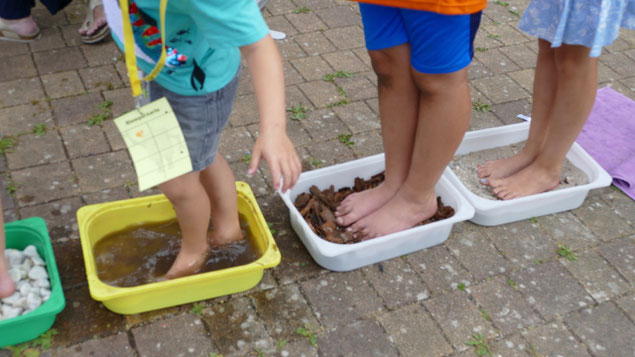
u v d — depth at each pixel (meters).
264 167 2.63
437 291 2.18
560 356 2.00
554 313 2.14
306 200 2.38
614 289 2.25
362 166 2.49
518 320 2.10
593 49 2.02
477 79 3.35
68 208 2.35
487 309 2.13
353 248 2.06
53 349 1.87
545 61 2.35
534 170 2.51
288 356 1.93
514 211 2.44
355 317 2.06
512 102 3.21
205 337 1.95
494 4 4.06
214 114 1.71
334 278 2.19
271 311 2.05
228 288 2.05
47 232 2.02
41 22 3.40
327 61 3.37
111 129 2.75
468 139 2.71
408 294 2.16
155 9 1.46
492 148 2.78
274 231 2.34
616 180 2.74
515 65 3.49
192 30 1.53
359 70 3.32
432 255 2.31
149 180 1.53
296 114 2.95
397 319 2.07
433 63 1.87
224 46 1.42
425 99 1.99
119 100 2.93
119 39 1.59
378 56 2.03
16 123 2.73
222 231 2.15
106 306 1.96
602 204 2.62
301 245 2.30
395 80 2.06
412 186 2.20
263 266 1.95
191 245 2.05
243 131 2.82
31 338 1.87
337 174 2.46
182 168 1.57
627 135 2.97
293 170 1.42
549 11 2.16
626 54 3.67
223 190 2.03
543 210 2.51
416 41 1.88
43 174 2.49
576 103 2.25
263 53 1.42
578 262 2.34
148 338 1.93
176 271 2.07
